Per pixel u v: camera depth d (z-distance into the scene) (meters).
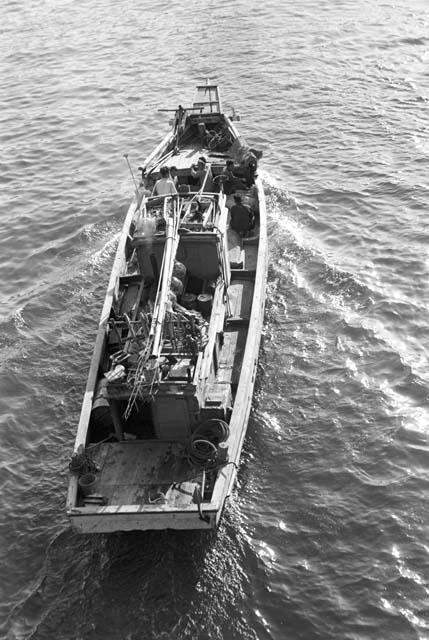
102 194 26.45
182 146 24.92
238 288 18.08
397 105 30.84
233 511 14.16
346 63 35.84
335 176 25.92
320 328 18.89
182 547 13.45
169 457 13.53
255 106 32.28
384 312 19.11
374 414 16.17
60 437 16.33
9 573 13.35
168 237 14.91
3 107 35.28
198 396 13.21
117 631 12.20
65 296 20.98
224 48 39.94
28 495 14.92
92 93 35.91
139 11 48.75
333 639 11.91
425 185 24.62
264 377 17.47
